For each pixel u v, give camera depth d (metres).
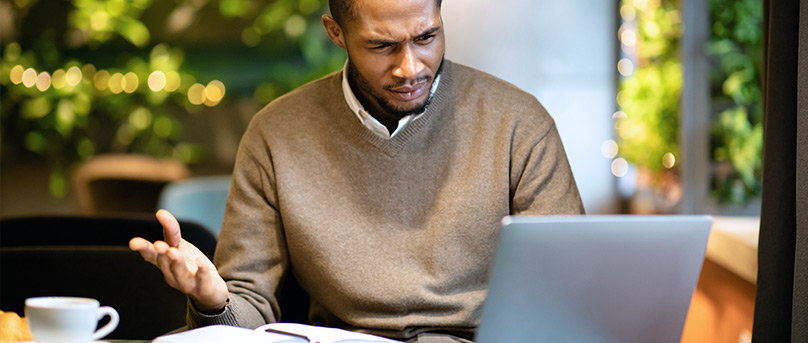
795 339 1.57
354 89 1.87
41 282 1.99
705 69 3.02
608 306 1.36
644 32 3.80
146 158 4.91
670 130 3.56
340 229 1.81
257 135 1.91
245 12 5.19
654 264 1.36
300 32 5.18
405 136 1.83
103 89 5.32
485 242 1.80
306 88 1.94
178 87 5.29
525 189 1.82
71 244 2.17
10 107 5.33
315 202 1.83
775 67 1.65
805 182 1.56
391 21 1.63
